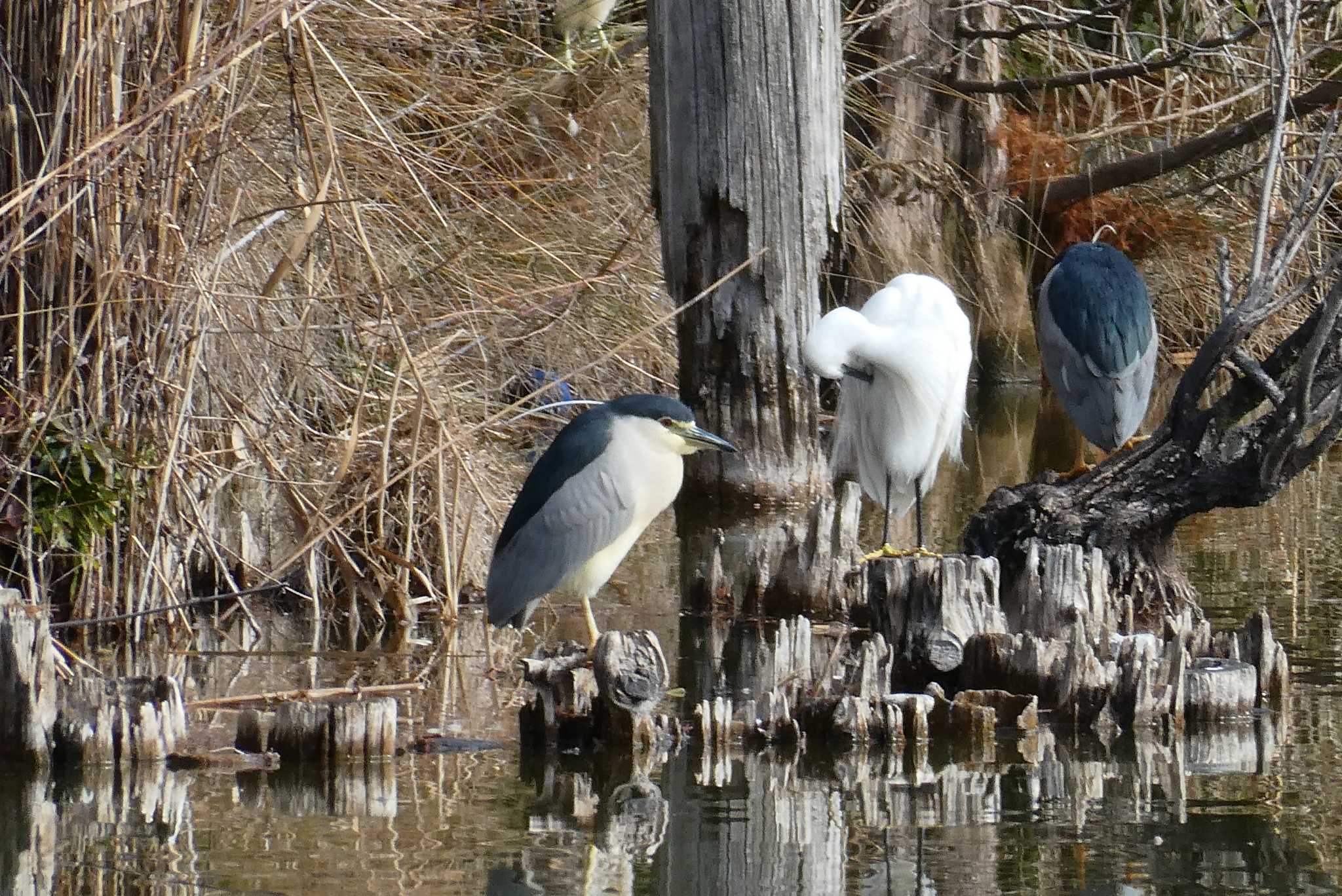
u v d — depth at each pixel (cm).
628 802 747
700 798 756
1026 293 2445
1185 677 905
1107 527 1134
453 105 1708
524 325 1576
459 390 1362
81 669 956
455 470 1166
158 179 1042
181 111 1030
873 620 1009
